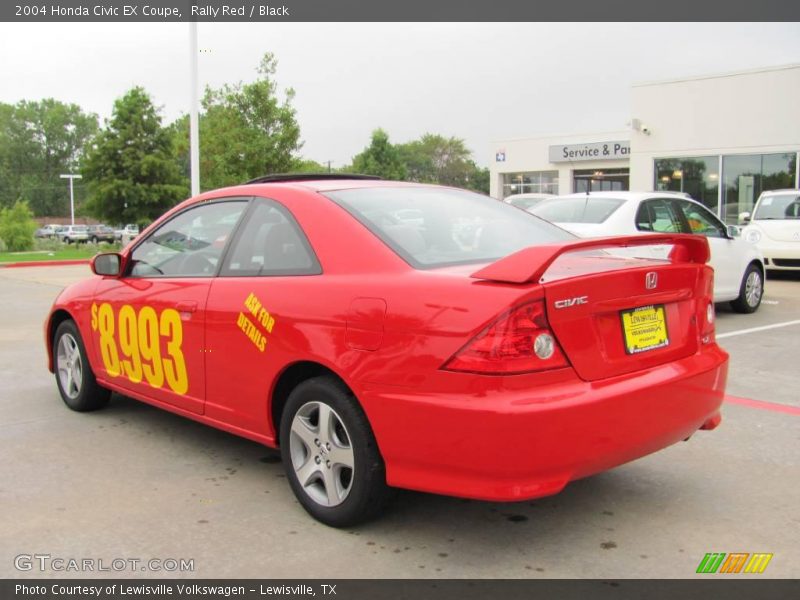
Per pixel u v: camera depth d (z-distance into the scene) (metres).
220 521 3.50
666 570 3.02
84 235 59.00
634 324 3.16
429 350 2.90
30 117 110.38
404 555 3.15
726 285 9.52
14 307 11.65
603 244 2.98
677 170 22.53
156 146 38.97
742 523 3.46
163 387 4.36
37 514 3.58
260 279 3.71
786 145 20.25
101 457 4.40
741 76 20.91
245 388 3.74
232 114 23.02
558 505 3.66
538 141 38.34
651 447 3.15
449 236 3.64
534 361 2.79
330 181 4.18
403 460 3.03
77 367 5.31
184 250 4.35
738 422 5.01
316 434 3.44
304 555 3.15
